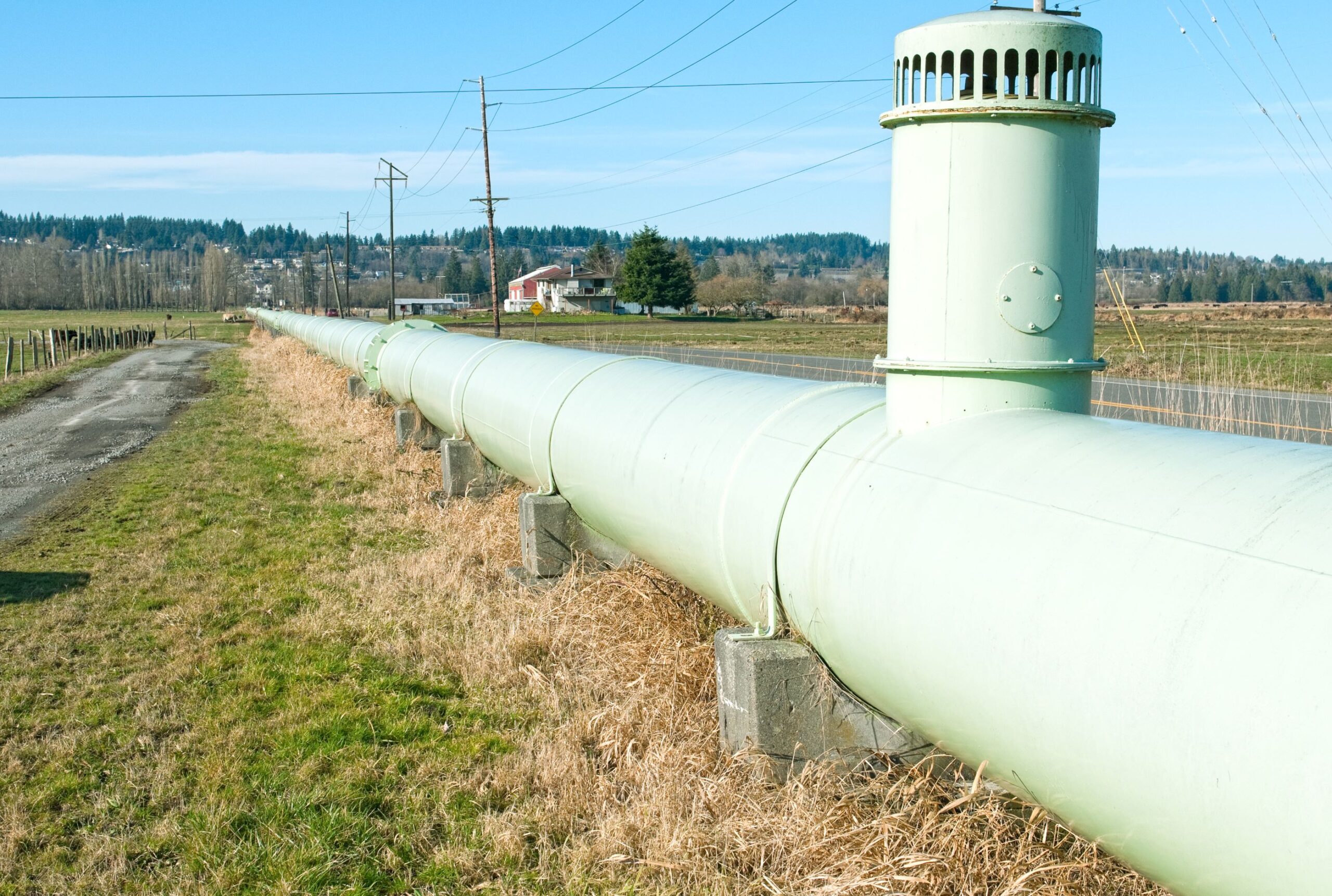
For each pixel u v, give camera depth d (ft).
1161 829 7.82
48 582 26.55
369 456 44.47
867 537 11.46
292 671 19.88
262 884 12.83
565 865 13.04
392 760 16.03
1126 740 7.89
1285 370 69.41
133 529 32.73
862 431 13.38
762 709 13.44
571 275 366.02
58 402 75.82
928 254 12.00
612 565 23.26
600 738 16.19
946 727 10.64
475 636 21.07
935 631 10.06
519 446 25.93
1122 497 8.95
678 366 21.49
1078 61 11.46
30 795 15.23
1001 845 11.46
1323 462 8.14
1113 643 8.06
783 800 13.12
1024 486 9.98
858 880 11.14
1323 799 6.41
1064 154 11.59
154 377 96.53
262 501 36.42
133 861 13.50
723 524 14.89
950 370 11.93
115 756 16.48
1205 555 7.77
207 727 17.46
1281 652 6.84
